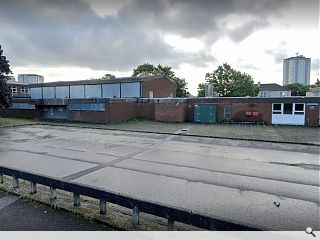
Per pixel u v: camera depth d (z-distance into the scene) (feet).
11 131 69.36
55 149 42.83
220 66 205.46
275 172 30.07
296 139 55.11
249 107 90.58
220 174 28.78
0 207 18.97
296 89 254.06
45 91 140.67
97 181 25.75
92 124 88.69
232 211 19.06
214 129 74.23
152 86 123.75
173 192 22.82
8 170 22.54
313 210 19.40
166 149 43.93
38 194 21.13
